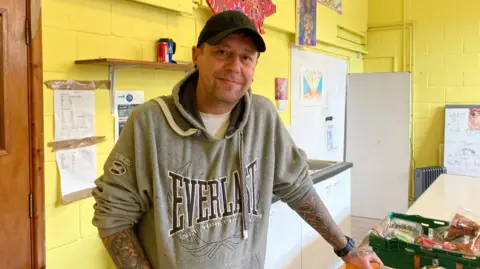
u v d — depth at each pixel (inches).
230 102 44.8
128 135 44.1
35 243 63.2
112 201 43.1
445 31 181.8
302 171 55.3
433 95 186.2
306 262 108.6
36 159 62.6
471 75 177.9
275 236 94.3
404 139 175.0
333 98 171.3
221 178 46.1
